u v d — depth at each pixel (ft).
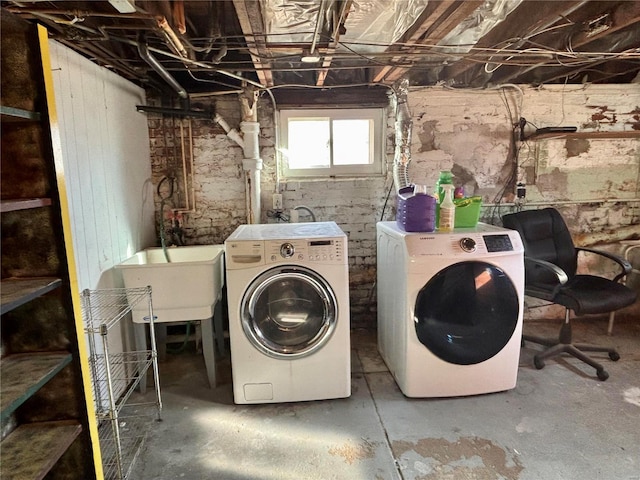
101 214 7.61
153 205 10.44
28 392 3.83
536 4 6.35
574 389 8.04
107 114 7.95
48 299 4.58
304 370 7.64
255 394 7.66
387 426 7.00
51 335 4.63
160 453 6.42
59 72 6.28
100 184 7.59
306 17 5.69
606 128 11.10
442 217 7.91
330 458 6.26
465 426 6.96
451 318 7.59
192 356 9.84
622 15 6.18
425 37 6.68
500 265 7.54
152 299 7.98
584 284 9.16
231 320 7.43
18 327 4.59
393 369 8.52
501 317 7.70
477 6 5.44
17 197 4.38
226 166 10.52
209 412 7.52
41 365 4.36
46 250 4.51
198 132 10.37
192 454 6.39
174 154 10.35
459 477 5.82
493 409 7.43
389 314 8.63
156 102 10.19
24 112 4.05
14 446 4.35
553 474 5.83
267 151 10.58
